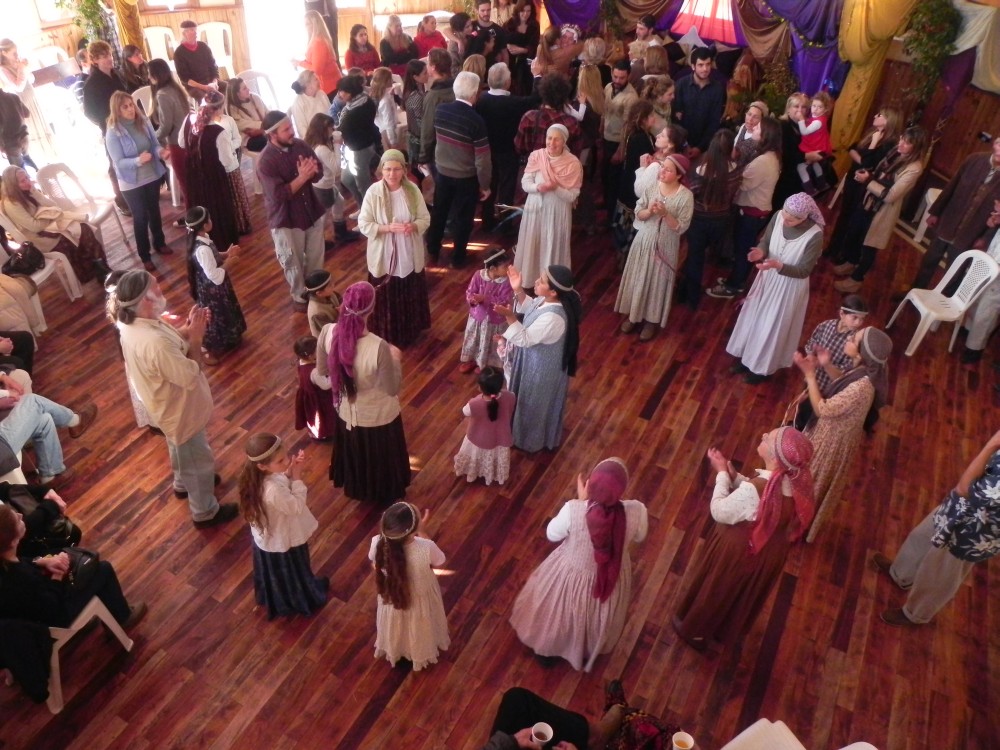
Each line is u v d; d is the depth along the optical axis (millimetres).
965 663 3801
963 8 7176
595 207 7590
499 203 7336
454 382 5457
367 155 6566
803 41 8320
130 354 3625
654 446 4992
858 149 6535
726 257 6949
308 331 5891
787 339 5258
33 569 3205
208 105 6270
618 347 5922
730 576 3375
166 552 4129
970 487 3465
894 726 3498
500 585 4035
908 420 5391
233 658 3619
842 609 4035
